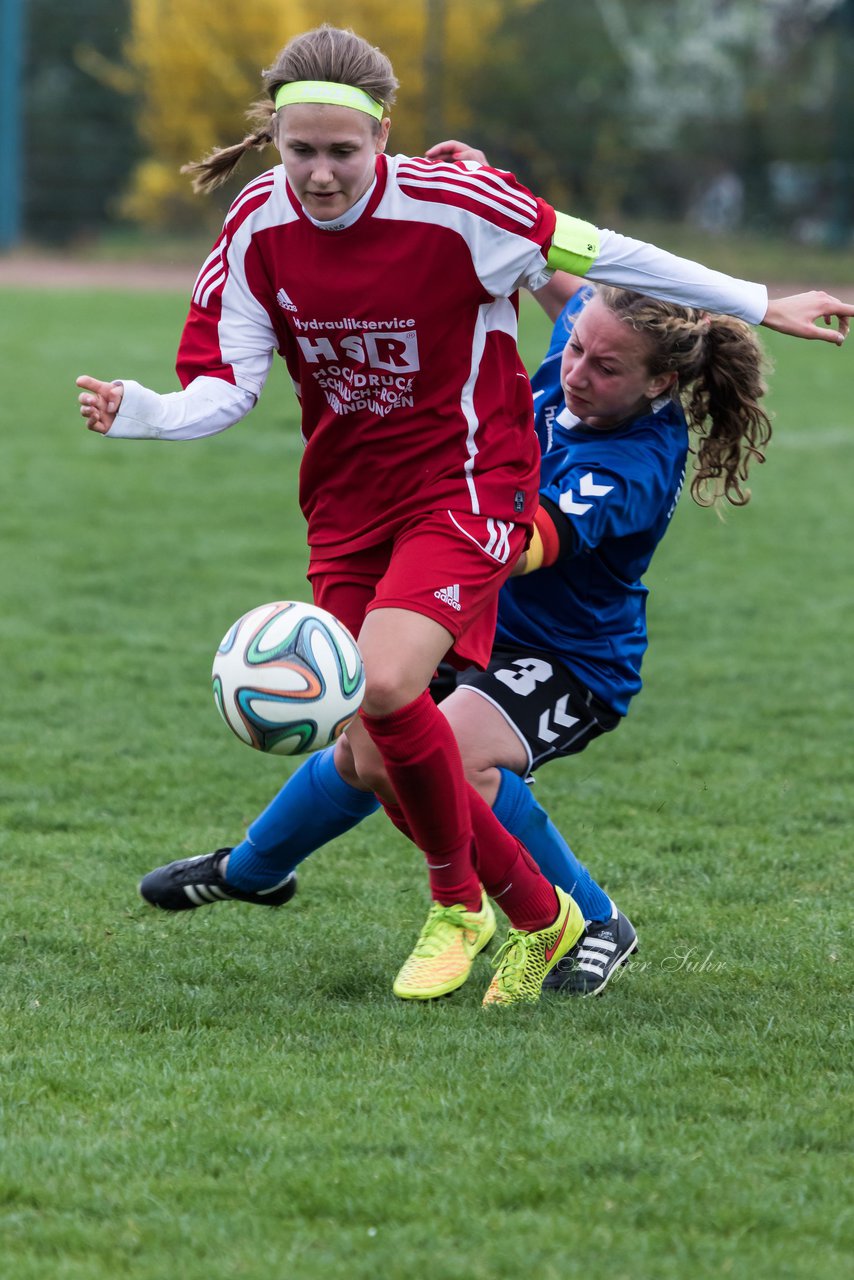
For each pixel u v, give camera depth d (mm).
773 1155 10430
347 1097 11273
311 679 12039
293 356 13078
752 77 129875
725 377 14172
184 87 126438
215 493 43625
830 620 31719
